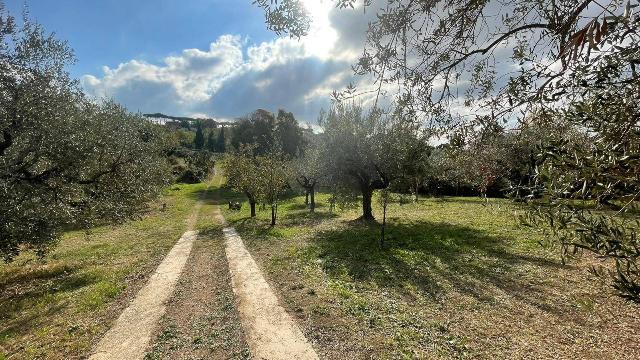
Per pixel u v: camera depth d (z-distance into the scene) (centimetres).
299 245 1983
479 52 357
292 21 368
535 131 299
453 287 1185
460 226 2298
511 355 756
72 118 1463
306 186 3847
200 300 1195
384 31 358
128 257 1958
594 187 214
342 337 861
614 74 233
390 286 1220
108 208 1705
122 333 959
